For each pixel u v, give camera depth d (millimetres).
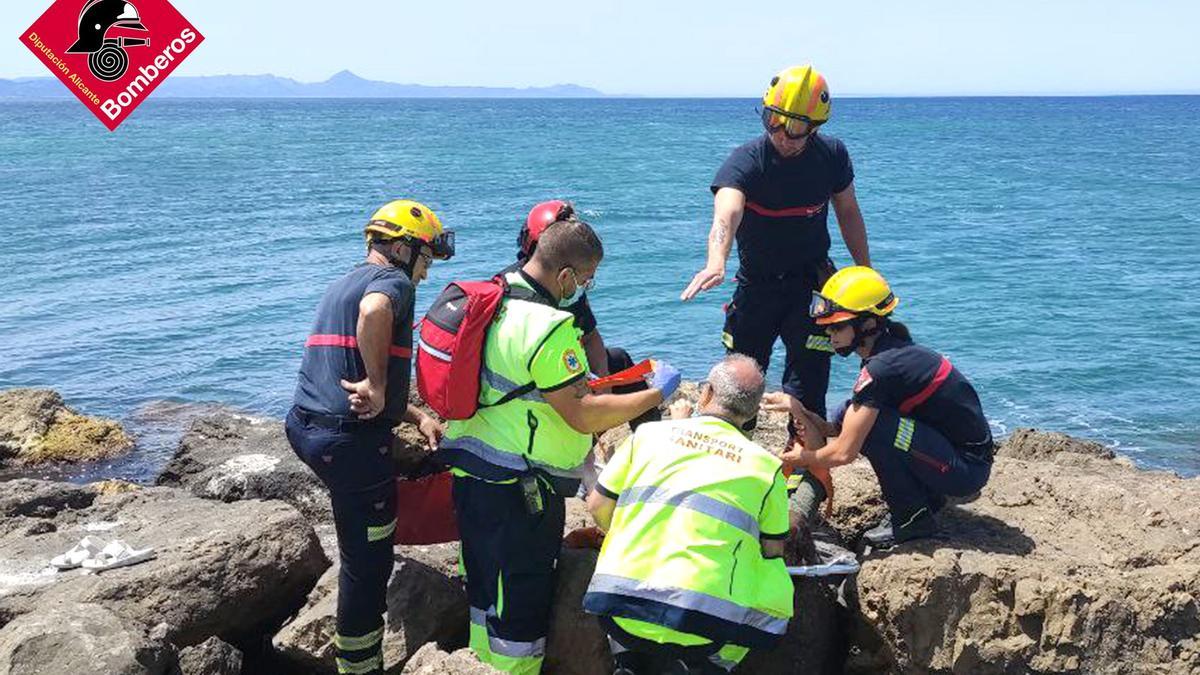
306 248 30266
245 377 16969
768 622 4785
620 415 5082
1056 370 18156
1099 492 6258
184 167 60562
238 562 5699
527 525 5090
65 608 4965
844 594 5625
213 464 8539
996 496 6422
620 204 41750
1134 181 53875
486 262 28406
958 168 62688
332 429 5117
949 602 5188
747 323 6723
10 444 12469
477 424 5203
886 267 28062
